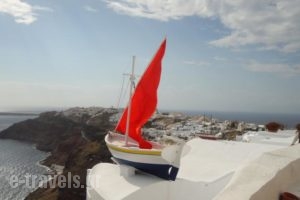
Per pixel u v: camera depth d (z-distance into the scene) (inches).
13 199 2336.4
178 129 3191.4
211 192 490.3
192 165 586.9
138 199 472.1
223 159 604.4
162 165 520.7
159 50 630.5
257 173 259.6
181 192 502.0
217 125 3186.5
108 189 477.1
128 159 542.3
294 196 245.3
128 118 623.2
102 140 2460.6
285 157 290.8
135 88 631.2
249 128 2127.2
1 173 3228.3
